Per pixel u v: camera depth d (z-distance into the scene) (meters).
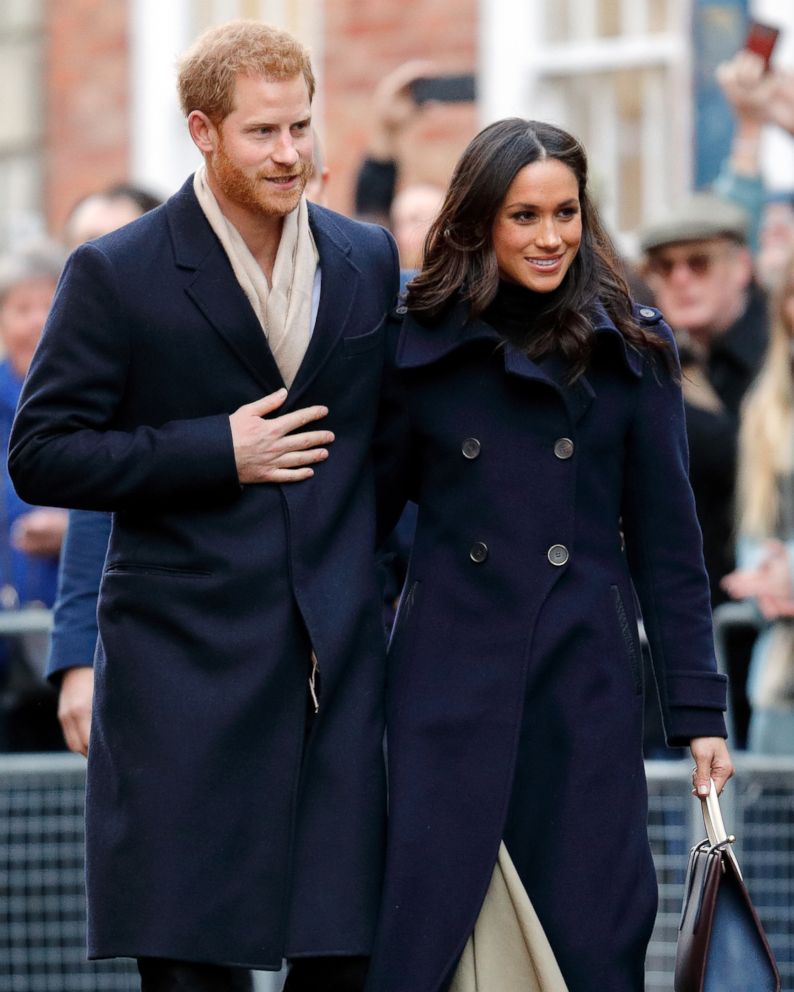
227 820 15.12
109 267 15.24
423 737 15.55
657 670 15.90
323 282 15.58
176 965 15.23
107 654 15.48
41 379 15.30
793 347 21.73
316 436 15.45
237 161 14.93
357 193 29.92
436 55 33.88
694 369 22.98
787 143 29.88
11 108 37.03
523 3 33.34
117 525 15.66
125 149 36.41
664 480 15.85
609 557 15.87
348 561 15.55
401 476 16.19
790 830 20.53
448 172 30.34
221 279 15.32
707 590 15.93
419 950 15.20
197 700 15.18
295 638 15.36
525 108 33.34
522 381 15.67
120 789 15.26
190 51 15.12
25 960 21.36
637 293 21.20
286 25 35.09
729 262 23.77
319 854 15.24
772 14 31.70
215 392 15.38
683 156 32.34
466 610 15.70
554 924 15.38
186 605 15.31
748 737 21.92
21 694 22.36
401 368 15.74
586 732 15.50
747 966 15.06
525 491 15.69
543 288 15.43
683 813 20.52
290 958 15.43
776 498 21.55
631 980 15.41
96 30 36.53
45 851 21.39
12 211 37.03
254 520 15.34
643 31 32.69
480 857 15.28
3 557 23.47
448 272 15.70
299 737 15.32
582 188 15.75
